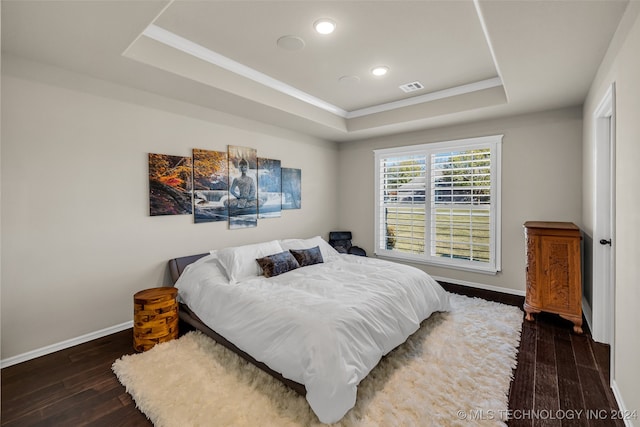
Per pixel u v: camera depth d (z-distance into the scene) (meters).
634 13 1.61
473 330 2.79
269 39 2.51
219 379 2.05
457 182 4.29
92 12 1.77
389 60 2.89
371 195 5.27
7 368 2.27
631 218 1.68
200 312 2.67
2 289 2.27
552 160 3.61
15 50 2.21
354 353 1.84
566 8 1.72
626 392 1.71
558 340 2.65
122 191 2.88
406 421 1.67
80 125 2.61
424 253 4.67
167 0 1.68
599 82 2.46
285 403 1.81
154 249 3.13
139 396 1.89
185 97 3.16
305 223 4.98
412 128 4.46
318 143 5.19
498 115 3.79
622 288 1.82
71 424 1.72
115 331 2.86
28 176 2.36
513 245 3.90
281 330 1.98
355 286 2.61
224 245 3.77
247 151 3.99
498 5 1.70
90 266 2.70
